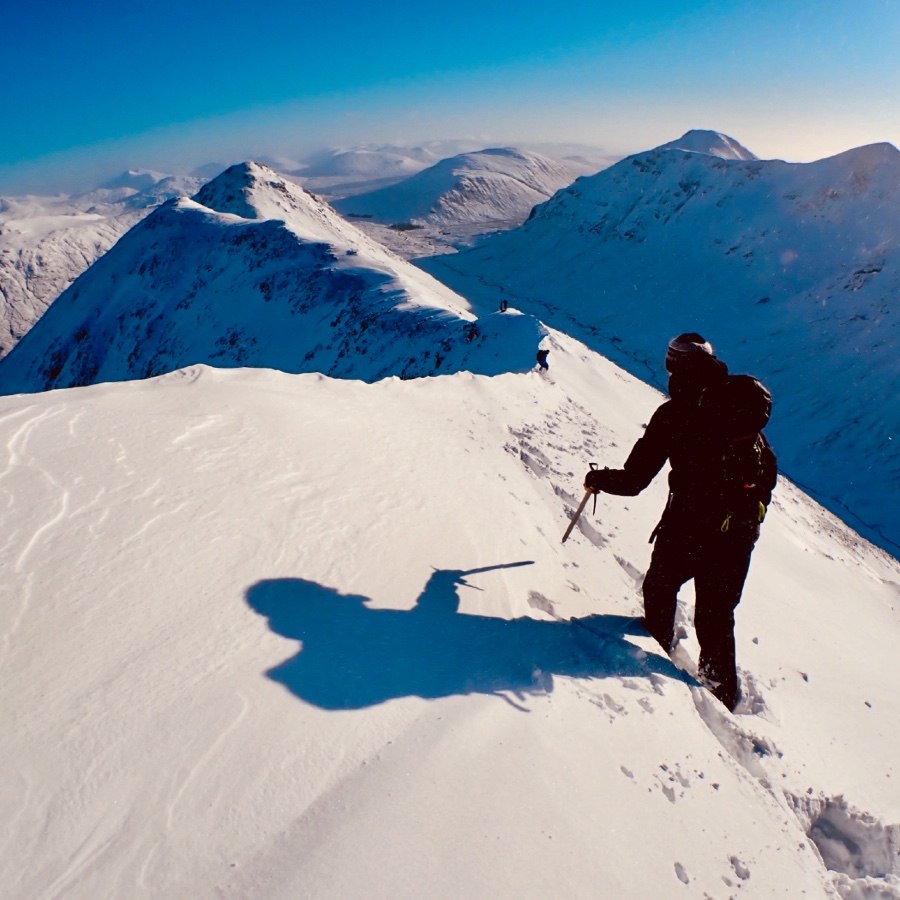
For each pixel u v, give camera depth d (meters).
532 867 1.93
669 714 3.00
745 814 2.64
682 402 3.47
